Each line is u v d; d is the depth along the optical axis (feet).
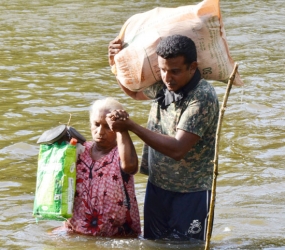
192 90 26.81
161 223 28.76
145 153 29.53
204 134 27.40
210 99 26.71
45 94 57.62
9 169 39.47
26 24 95.71
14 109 52.60
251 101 55.31
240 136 46.19
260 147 43.98
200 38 27.53
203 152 27.66
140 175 39.14
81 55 75.00
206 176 28.04
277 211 33.53
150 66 27.71
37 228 30.76
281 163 40.98
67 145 27.96
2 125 48.21
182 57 26.04
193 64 26.58
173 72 26.30
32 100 55.52
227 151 43.14
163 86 28.37
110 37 86.38
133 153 27.50
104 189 28.48
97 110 28.32
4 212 33.01
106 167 28.60
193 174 27.89
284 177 38.58
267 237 30.09
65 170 27.78
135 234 29.27
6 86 60.29
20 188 36.52
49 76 64.59
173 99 27.09
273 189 36.70
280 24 96.58
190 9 27.99
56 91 58.70
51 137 28.04
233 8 112.16
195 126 26.48
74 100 55.72
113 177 28.48
